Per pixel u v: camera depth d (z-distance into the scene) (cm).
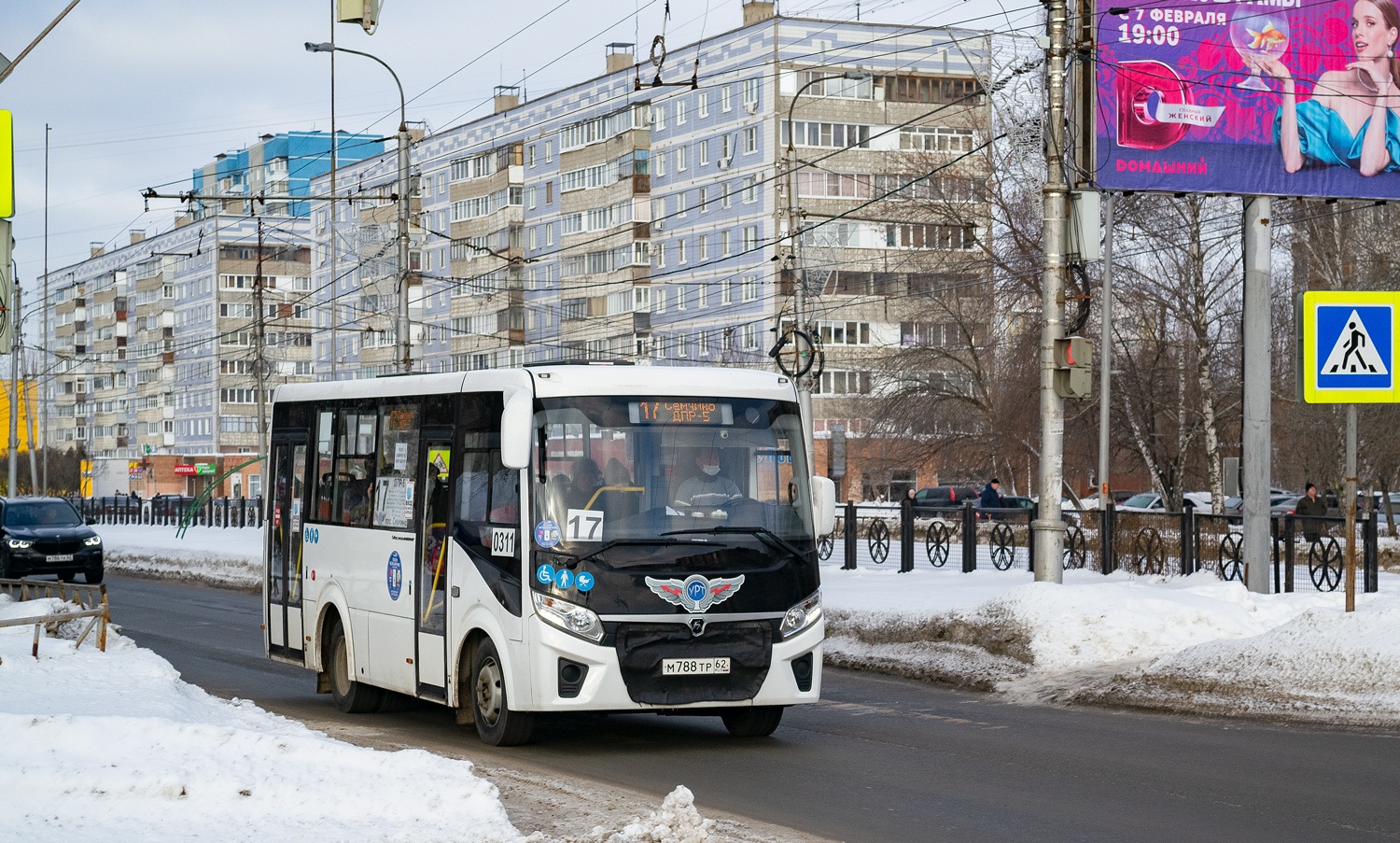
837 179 7062
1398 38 2206
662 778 962
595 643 1037
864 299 7025
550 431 1069
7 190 1120
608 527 1057
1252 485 2012
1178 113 2128
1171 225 4266
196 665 1733
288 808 755
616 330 7875
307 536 1417
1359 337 1280
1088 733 1126
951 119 7169
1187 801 852
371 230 7419
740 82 7181
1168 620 1502
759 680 1070
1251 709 1191
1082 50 1839
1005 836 772
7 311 1120
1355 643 1230
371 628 1277
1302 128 2166
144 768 801
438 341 9125
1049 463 1716
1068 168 1850
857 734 1158
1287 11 2169
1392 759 974
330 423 1393
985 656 1531
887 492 7019
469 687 1145
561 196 8212
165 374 11806
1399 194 2200
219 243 11012
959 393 4919
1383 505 5103
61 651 1373
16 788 771
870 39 7125
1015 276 4556
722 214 7325
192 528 5712
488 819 736
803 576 1100
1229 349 4625
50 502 3325
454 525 1155
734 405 1116
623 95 7800
